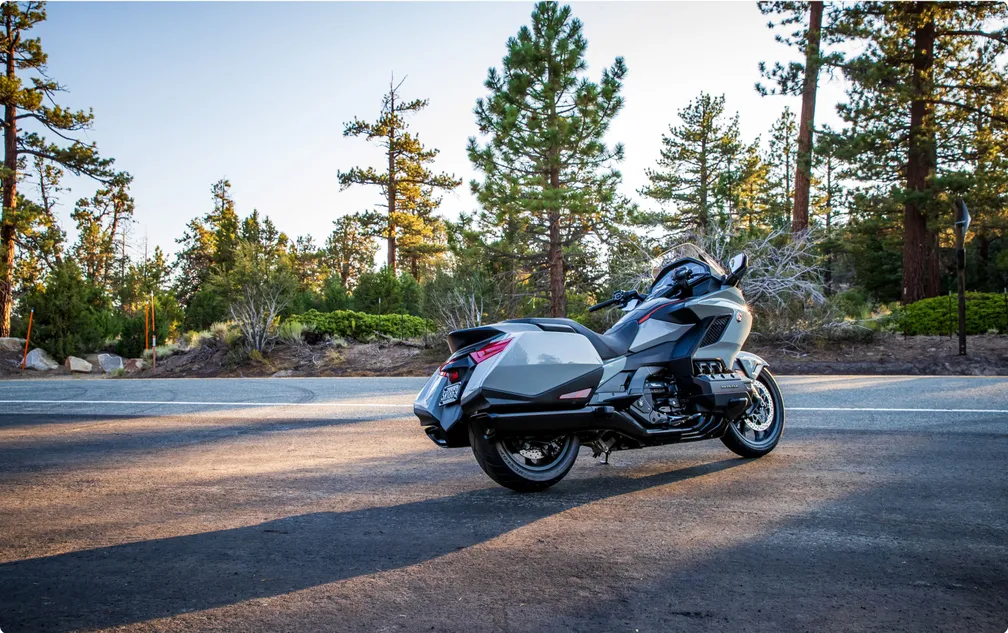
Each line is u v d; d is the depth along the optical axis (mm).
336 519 3943
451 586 2906
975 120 25031
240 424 7586
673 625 2514
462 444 4562
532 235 20703
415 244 46906
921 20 22797
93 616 2678
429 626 2533
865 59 22422
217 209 58938
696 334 5055
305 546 3471
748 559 3164
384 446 6145
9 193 29672
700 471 4930
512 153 19688
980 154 26578
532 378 4336
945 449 5473
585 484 4645
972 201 23844
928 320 15812
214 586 2961
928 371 12680
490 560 3209
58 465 5605
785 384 10133
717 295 5238
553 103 19453
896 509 3916
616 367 4734
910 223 24000
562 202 18688
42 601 2830
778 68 23547
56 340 24859
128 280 51094
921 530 3549
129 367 20734
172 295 32312
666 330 5012
